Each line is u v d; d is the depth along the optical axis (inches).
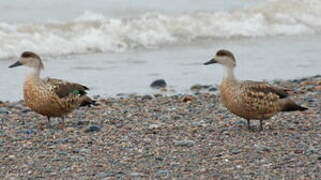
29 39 967.6
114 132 565.0
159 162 476.1
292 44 1078.4
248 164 467.5
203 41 1085.1
